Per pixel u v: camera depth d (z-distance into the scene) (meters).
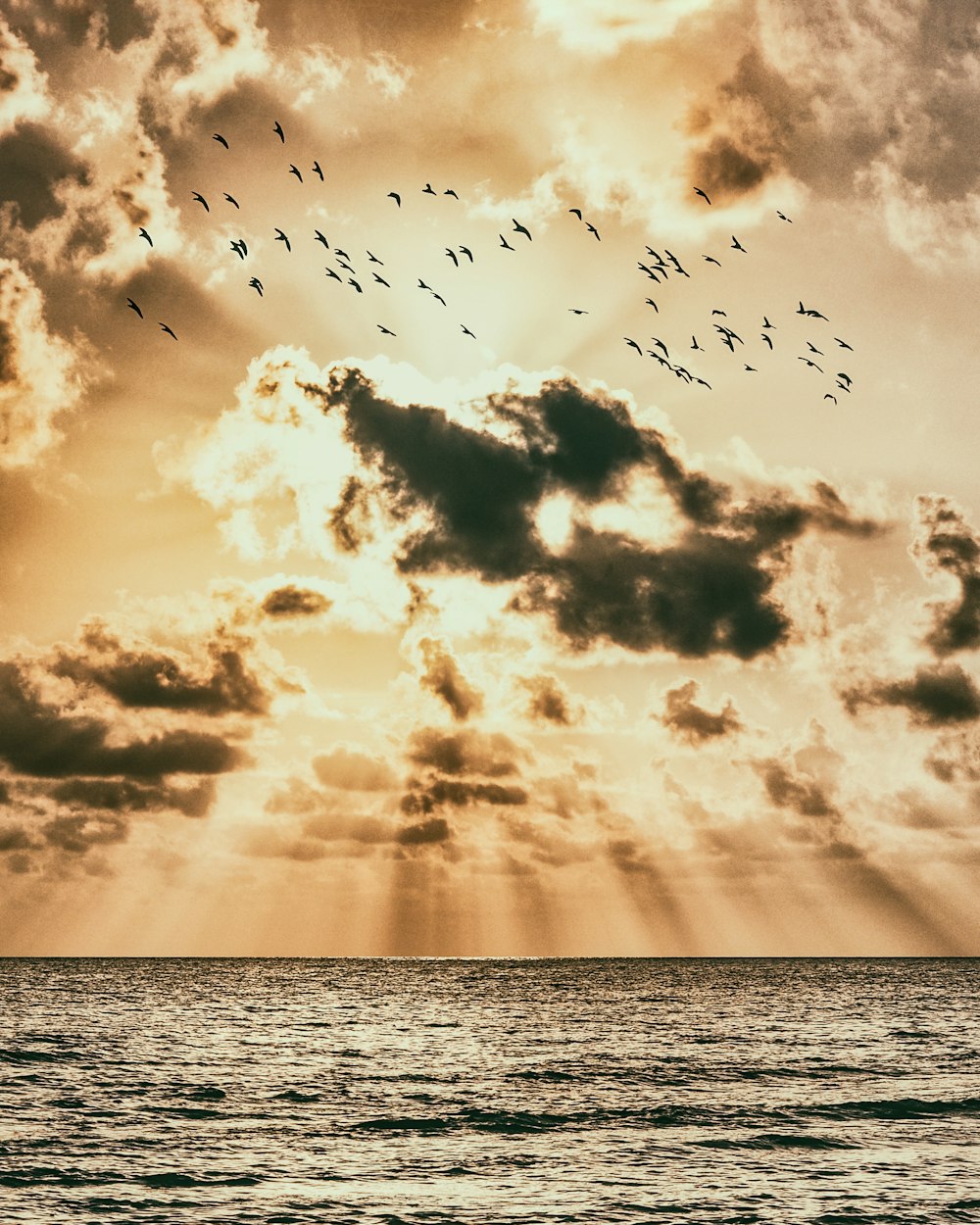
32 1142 45.06
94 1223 33.41
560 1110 53.62
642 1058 76.44
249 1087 61.16
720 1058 76.56
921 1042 88.19
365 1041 88.62
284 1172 40.16
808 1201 35.84
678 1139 46.44
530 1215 34.31
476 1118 51.34
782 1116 51.94
